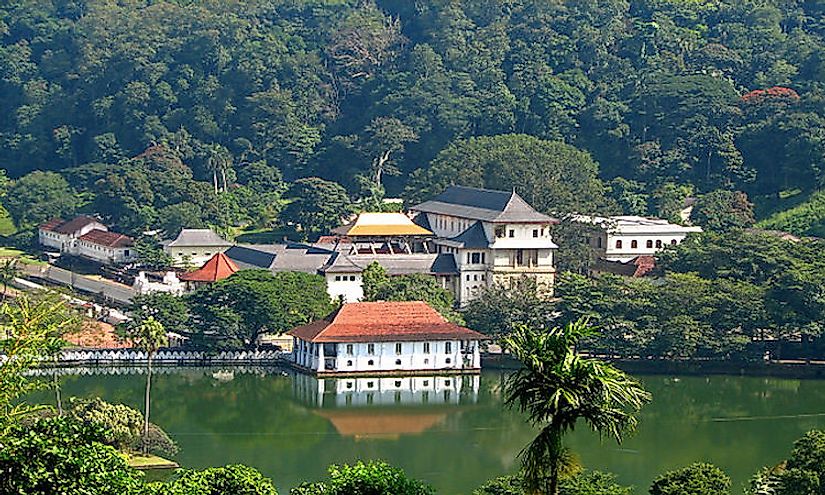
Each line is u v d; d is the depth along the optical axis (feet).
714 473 604.49
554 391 412.16
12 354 510.17
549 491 421.18
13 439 447.83
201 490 498.69
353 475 497.05
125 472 467.52
